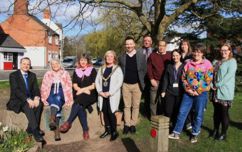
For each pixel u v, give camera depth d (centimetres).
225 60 395
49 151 405
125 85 442
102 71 441
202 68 391
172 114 435
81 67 459
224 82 389
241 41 932
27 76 423
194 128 404
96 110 461
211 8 800
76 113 442
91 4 600
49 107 433
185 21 870
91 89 453
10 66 2642
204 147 388
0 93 911
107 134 444
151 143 305
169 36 911
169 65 423
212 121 494
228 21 875
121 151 393
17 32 2909
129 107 448
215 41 866
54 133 436
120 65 443
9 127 420
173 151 378
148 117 494
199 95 395
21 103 416
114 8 656
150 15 724
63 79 439
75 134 448
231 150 379
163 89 425
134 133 443
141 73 438
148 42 452
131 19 799
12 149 358
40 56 3014
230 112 589
